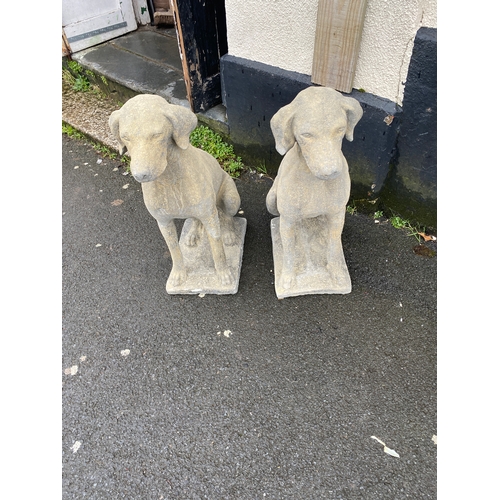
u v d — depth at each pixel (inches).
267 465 64.6
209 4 114.7
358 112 59.2
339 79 87.2
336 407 70.2
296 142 64.6
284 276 86.1
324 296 86.7
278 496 61.4
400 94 82.0
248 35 98.9
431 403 69.4
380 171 93.8
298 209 71.4
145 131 55.6
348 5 76.6
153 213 73.0
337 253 82.7
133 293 92.4
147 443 68.6
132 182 125.3
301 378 74.3
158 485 64.0
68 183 127.2
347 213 105.1
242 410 71.1
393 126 85.7
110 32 180.5
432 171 87.1
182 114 59.1
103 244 105.7
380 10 75.2
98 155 138.0
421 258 91.9
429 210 93.8
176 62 159.9
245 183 119.1
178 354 80.0
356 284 88.3
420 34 72.6
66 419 72.6
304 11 85.2
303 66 94.0
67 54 170.4
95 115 153.6
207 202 72.5
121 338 83.9
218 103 133.2
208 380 75.5
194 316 86.0
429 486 60.8
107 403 74.2
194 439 68.4
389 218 102.2
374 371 74.2
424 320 80.7
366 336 79.2
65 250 104.7
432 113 79.4
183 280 89.8
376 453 64.6
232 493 62.2
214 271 91.4
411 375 73.1
